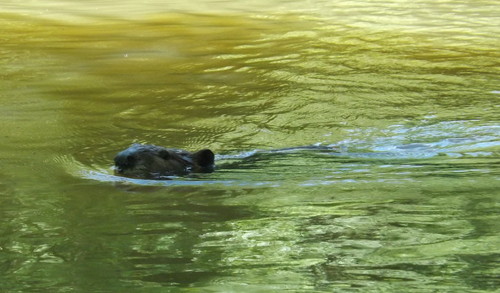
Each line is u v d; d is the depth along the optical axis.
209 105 24.89
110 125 22.45
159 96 25.97
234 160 18.97
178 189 16.16
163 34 37.66
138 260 11.75
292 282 10.71
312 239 12.59
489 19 41.28
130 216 14.21
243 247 12.26
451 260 11.45
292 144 20.83
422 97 25.66
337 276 10.88
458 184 15.98
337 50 33.62
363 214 13.95
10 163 18.50
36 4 46.59
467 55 32.41
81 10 44.66
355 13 43.53
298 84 27.58
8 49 33.91
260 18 42.22
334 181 16.55
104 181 16.95
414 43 35.06
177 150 18.58
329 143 20.88
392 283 10.61
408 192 15.42
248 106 24.73
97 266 11.53
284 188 16.05
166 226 13.52
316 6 45.97
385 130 22.02
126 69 30.16
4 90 26.66
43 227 13.59
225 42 35.72
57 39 36.25
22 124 22.34
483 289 10.36
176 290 10.50
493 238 12.41
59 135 21.25
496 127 22.06
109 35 37.28
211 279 10.91
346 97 25.70
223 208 14.65
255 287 10.55
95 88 27.05
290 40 36.00
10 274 11.25
